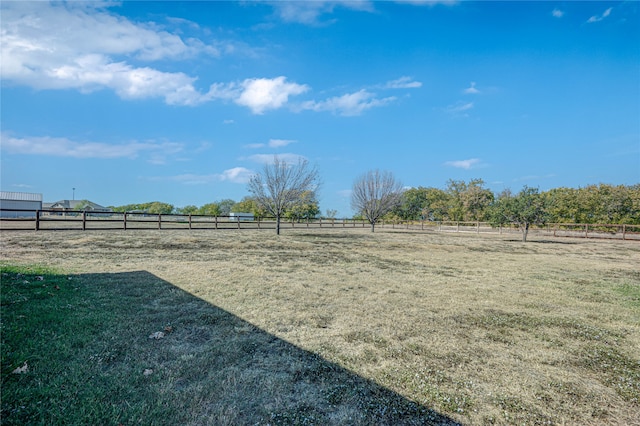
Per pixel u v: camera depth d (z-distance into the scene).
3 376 2.43
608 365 3.20
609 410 2.44
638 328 4.30
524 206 19.20
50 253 8.22
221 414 2.18
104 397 2.29
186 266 7.42
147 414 2.13
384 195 27.45
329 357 3.13
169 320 3.90
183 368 2.77
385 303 5.10
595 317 4.73
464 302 5.31
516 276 7.81
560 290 6.39
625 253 13.70
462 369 3.00
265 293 5.39
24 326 3.36
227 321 3.98
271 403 2.34
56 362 2.73
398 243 15.61
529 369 3.05
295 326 3.93
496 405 2.44
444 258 10.71
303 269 7.78
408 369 2.95
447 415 2.29
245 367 2.85
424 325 4.15
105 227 17.53
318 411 2.27
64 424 1.98
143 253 9.08
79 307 4.11
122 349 3.06
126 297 4.73
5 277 5.24
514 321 4.44
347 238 17.91
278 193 18.84
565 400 2.55
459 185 53.06
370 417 2.22
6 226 16.56
